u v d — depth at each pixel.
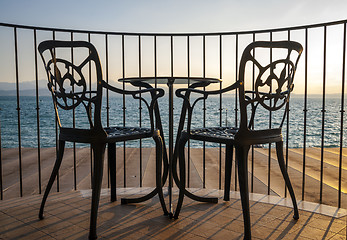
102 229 1.56
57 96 1.60
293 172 4.81
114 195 2.00
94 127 1.47
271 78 1.50
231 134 1.66
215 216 1.74
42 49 1.56
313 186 3.83
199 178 4.74
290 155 6.75
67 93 1.53
